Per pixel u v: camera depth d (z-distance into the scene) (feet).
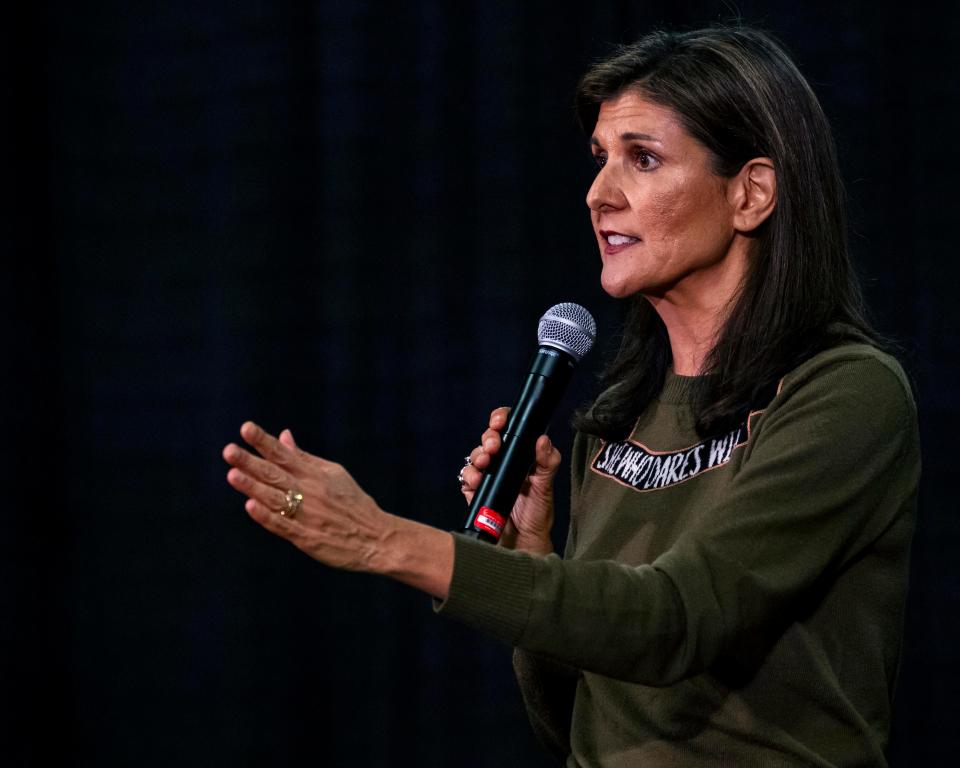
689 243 16.94
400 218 38.58
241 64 39.40
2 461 39.73
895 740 36.11
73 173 40.14
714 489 16.24
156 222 39.81
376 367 38.65
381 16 38.68
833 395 15.16
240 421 39.17
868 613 15.81
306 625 38.96
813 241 16.76
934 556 36.04
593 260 37.63
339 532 13.24
